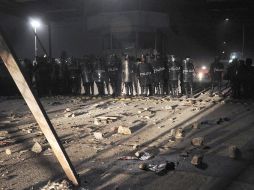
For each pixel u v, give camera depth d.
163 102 13.48
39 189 4.31
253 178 4.56
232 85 14.39
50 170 5.09
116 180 4.55
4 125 9.10
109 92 16.55
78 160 5.57
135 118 9.70
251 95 14.31
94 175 4.78
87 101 14.46
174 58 14.93
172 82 14.93
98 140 7.00
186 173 4.79
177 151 6.03
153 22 21.39
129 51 20.88
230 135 7.24
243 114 10.08
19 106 13.46
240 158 5.52
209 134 7.38
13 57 3.73
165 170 4.88
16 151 6.31
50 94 17.30
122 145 6.54
